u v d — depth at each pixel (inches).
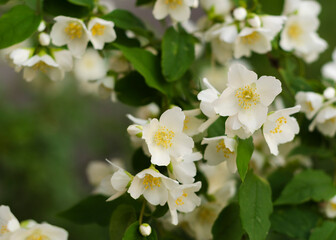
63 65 23.1
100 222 23.8
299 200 23.5
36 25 22.8
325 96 23.7
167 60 23.2
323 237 23.1
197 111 21.7
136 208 22.5
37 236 22.0
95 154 57.5
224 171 26.0
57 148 48.8
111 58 25.4
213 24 25.4
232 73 20.9
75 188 50.5
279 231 23.6
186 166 21.2
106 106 56.1
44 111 52.2
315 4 26.4
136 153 23.7
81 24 22.5
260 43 23.7
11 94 55.2
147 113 26.1
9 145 47.1
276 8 24.2
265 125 21.2
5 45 22.6
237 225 22.7
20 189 47.6
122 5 50.5
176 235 25.3
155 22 50.2
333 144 25.5
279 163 27.0
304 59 26.2
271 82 20.9
